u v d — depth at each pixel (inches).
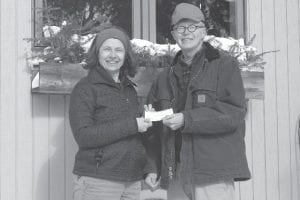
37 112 140.3
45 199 140.2
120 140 111.4
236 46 150.8
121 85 117.6
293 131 164.9
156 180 122.0
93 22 148.3
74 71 136.6
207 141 113.3
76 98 112.0
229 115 111.6
